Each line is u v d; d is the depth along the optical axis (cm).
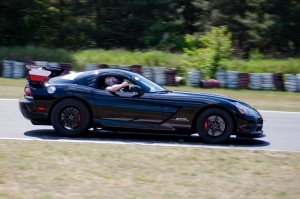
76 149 1205
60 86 1460
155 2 5666
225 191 941
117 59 3975
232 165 1114
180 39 5441
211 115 1431
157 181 983
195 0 5975
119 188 932
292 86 3409
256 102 2775
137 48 5469
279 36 5538
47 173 1000
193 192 927
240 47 5628
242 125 1430
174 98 1438
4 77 3453
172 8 5847
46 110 1456
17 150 1170
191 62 3778
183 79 3516
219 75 3478
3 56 3903
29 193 884
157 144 1362
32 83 1482
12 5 5559
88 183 952
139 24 5603
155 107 1435
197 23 5953
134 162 1103
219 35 3847
